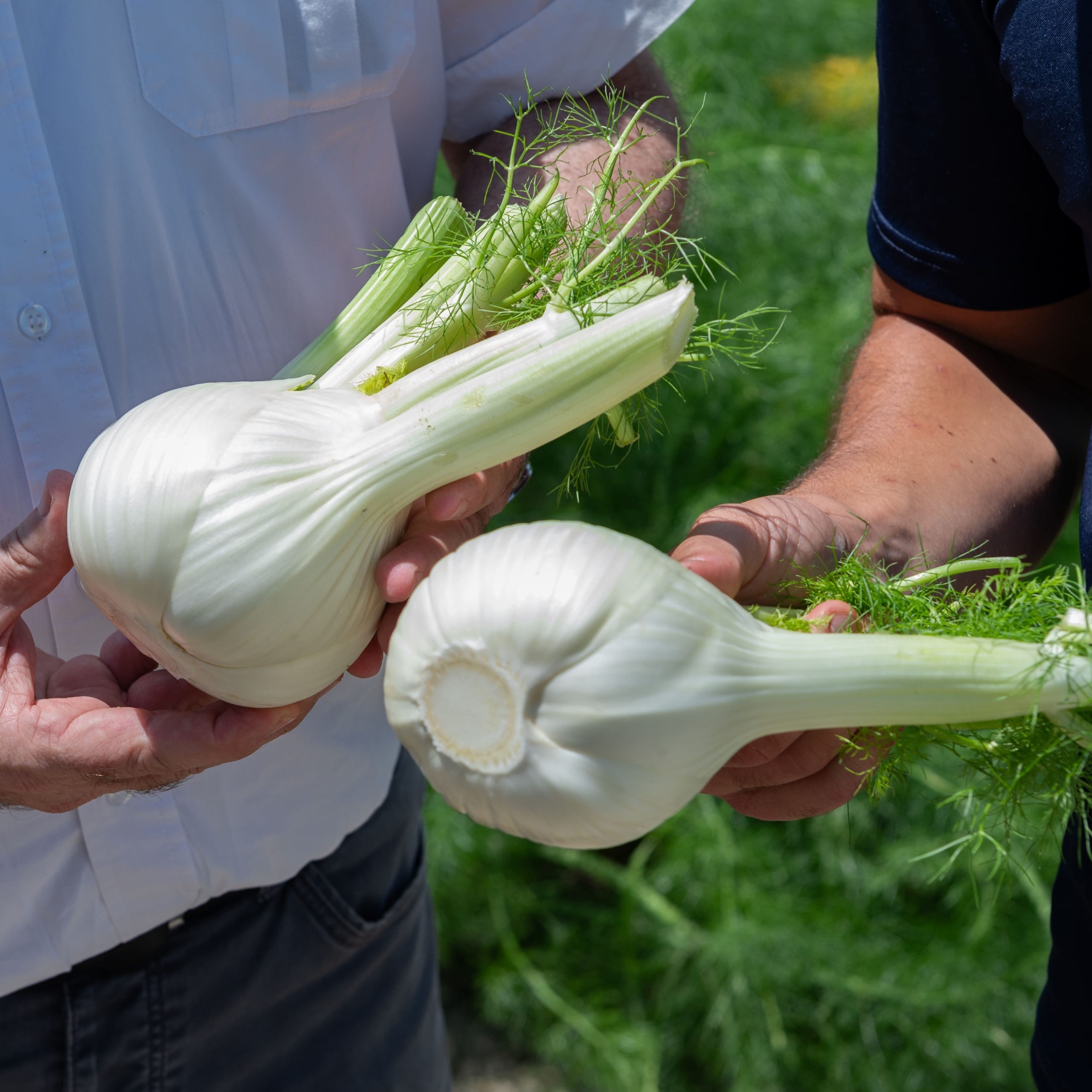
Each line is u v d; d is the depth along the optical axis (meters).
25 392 1.25
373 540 1.04
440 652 0.91
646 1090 2.95
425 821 3.22
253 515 0.98
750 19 4.25
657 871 3.26
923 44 1.29
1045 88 1.13
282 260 1.35
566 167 1.44
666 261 1.35
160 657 1.06
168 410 1.02
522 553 0.92
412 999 1.88
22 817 1.36
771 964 2.96
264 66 1.26
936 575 1.12
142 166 1.23
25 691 1.12
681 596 0.91
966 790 1.05
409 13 1.34
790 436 3.61
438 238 1.19
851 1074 3.00
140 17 1.19
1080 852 1.17
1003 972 3.00
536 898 3.39
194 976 1.57
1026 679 0.93
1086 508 1.15
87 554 0.99
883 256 1.50
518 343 1.04
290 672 1.03
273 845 1.53
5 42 1.15
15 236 1.19
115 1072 1.57
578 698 0.88
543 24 1.52
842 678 0.94
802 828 3.29
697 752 0.91
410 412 1.02
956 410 1.43
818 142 4.04
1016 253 1.37
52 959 1.45
